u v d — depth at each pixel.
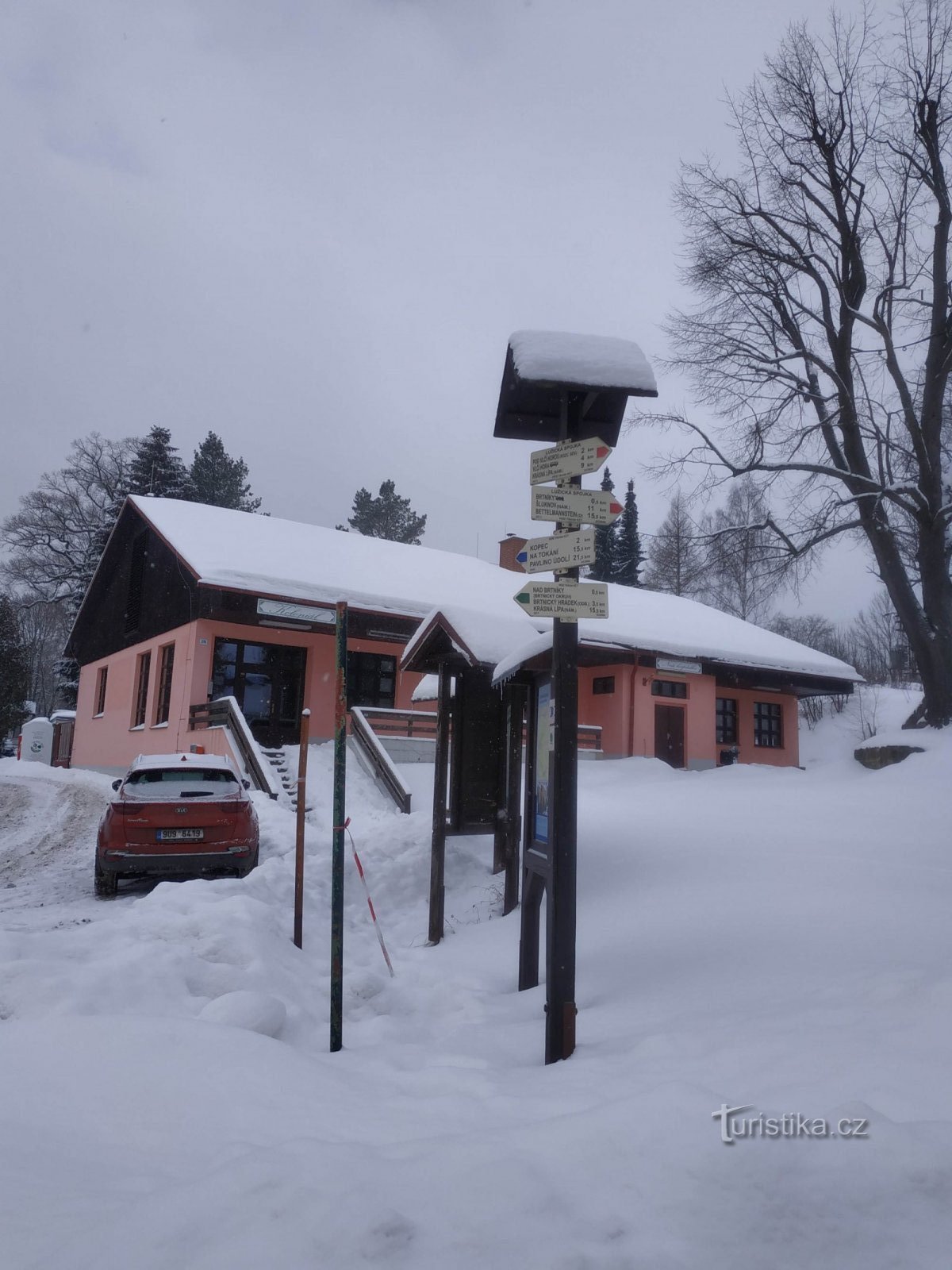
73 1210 2.46
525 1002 5.84
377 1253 2.09
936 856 8.37
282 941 6.62
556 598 5.04
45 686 67.81
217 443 57.53
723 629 29.19
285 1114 3.35
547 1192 2.37
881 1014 3.99
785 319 19.14
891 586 18.00
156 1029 4.07
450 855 10.53
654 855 9.12
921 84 17.27
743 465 18.81
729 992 5.11
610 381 5.27
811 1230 2.21
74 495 44.19
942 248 17.59
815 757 37.66
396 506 64.38
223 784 10.77
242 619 20.41
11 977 4.81
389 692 23.05
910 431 17.78
